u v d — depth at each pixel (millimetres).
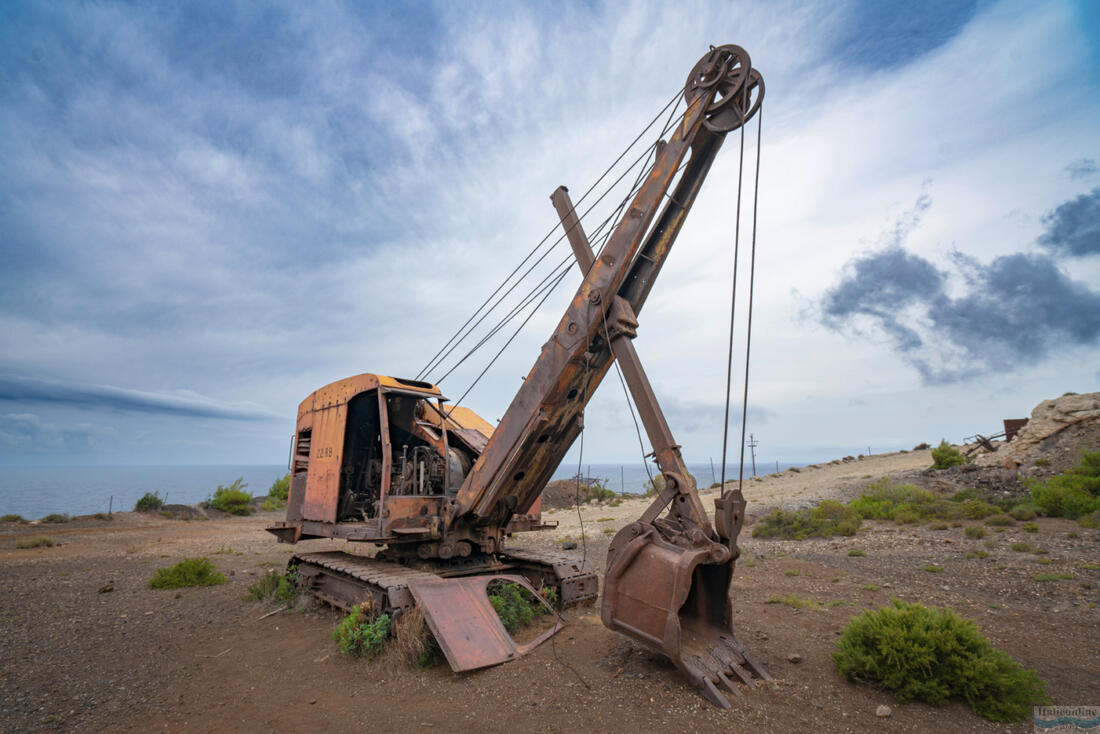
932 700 4547
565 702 4656
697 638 5402
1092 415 22172
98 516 26203
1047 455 21703
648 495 35094
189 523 26141
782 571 10648
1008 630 6629
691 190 6199
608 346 6266
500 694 4879
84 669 5867
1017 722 4270
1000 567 9914
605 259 6066
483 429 9133
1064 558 10211
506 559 8922
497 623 6062
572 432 7207
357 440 9180
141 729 4379
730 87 5664
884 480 22797
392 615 6012
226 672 5750
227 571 12312
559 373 6293
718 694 4551
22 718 4605
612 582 5230
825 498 21578
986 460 23781
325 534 8359
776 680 5090
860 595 8547
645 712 4410
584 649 6023
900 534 13930
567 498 32938
